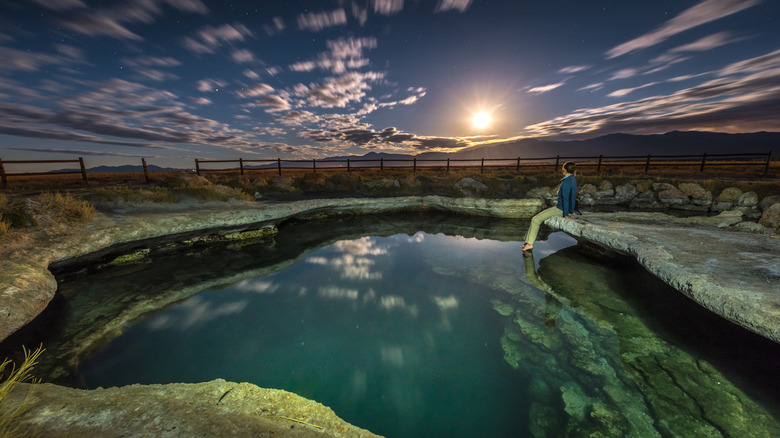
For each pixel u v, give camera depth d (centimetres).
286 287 489
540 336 338
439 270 559
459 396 252
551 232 820
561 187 609
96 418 160
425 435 213
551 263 574
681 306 388
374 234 826
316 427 173
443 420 227
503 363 295
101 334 345
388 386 265
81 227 519
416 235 816
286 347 328
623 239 465
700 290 296
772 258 363
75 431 149
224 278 518
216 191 872
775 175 1359
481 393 255
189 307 418
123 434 149
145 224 582
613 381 261
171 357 308
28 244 430
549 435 209
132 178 1484
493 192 1223
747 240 444
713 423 211
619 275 505
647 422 215
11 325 292
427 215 1057
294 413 185
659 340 317
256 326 371
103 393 191
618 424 215
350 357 310
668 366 275
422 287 486
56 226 492
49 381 264
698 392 242
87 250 482
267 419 175
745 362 277
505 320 378
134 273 518
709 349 299
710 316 361
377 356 311
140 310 404
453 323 375
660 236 470
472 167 2402
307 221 956
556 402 240
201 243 677
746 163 1791
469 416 229
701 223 586
